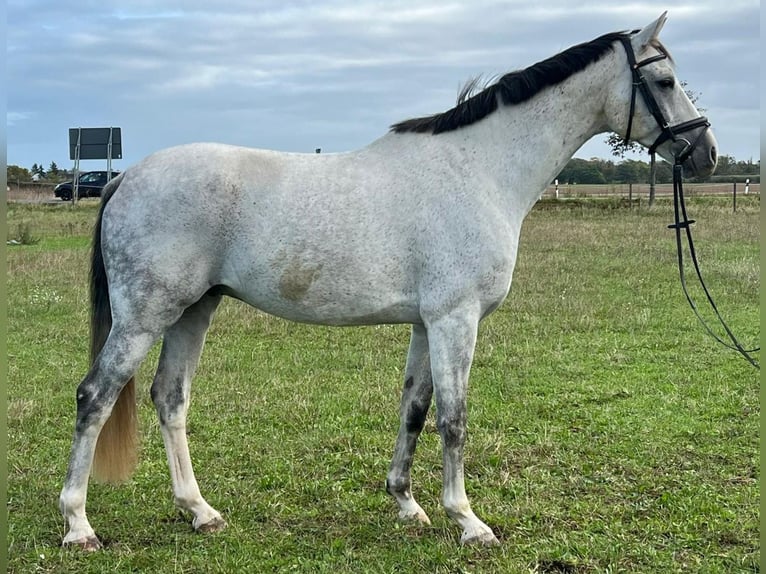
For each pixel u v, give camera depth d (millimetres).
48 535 4094
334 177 4023
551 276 12531
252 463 5164
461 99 4215
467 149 4078
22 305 10242
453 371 3959
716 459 5238
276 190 3959
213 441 5562
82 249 15672
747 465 5113
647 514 4410
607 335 8859
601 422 5973
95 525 4250
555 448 5422
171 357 4273
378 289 3988
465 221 3945
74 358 7863
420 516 4336
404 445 4336
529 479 4914
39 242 17094
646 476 4945
